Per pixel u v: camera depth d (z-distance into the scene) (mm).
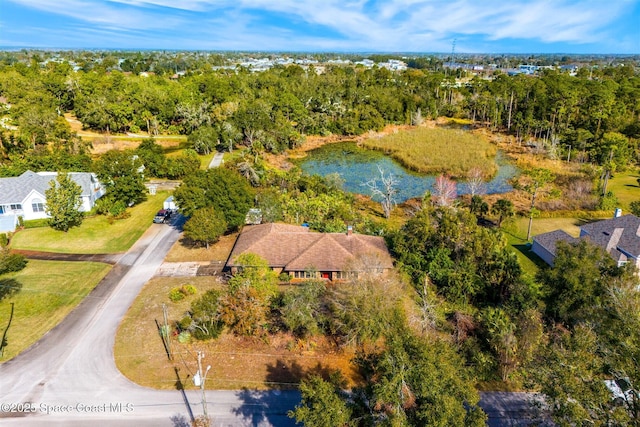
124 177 61250
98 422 28328
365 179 86375
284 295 38281
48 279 44812
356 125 125125
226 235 56438
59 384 31406
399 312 34812
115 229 57750
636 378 20703
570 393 21328
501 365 34438
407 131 122562
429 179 85812
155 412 29297
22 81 117188
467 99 147000
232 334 37469
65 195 55031
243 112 105500
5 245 51156
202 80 135125
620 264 44906
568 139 101750
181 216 62594
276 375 33125
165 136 111688
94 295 42750
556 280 36344
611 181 81875
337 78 157750
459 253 46625
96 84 122625
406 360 22125
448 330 38062
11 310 39562
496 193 76000
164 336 36406
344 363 34500
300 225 57344
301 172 86000
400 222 63969
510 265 43656
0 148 78688
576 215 65625
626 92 118625
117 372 32812
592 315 29844
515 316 38312
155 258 50625
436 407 20250
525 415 29984
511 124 125625
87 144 87000
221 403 30219
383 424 20906
